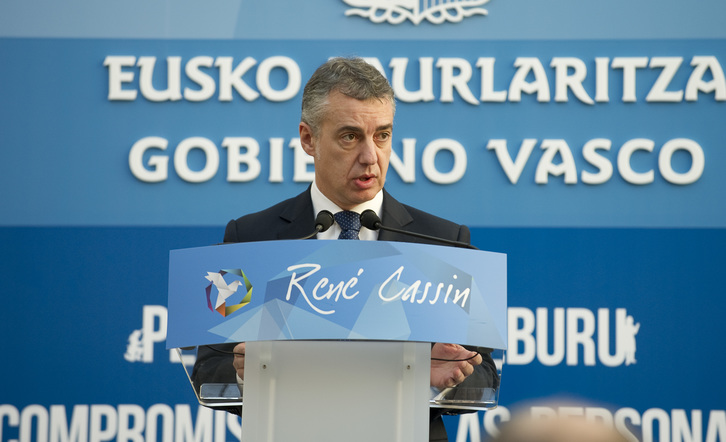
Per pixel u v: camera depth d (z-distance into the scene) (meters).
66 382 6.04
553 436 1.87
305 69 6.32
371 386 2.48
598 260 6.10
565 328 6.04
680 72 6.19
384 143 3.48
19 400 6.01
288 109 6.28
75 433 6.00
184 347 2.75
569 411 5.94
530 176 6.17
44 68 6.30
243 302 2.52
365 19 6.33
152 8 6.35
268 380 2.50
